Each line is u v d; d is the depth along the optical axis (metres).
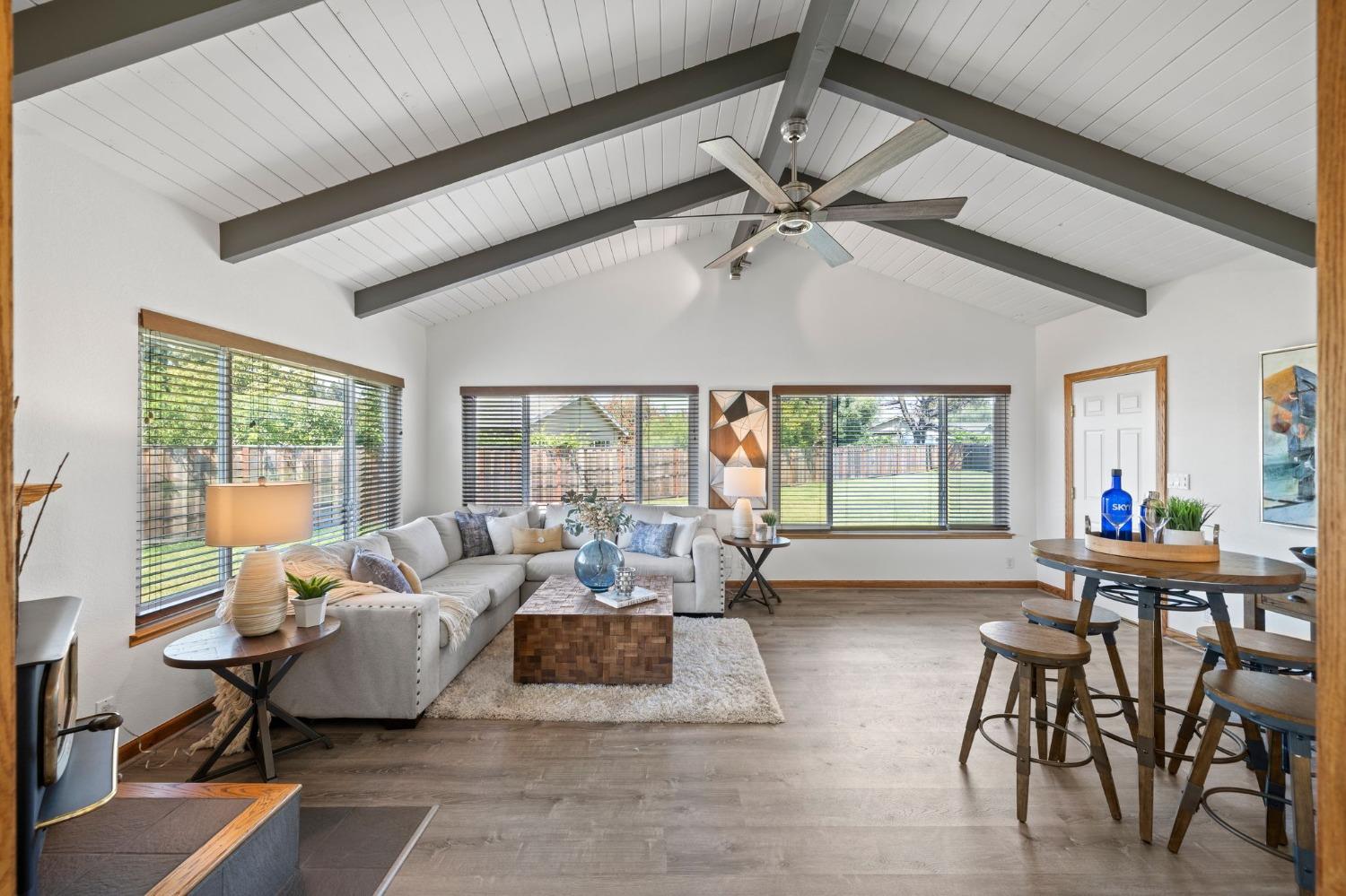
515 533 5.21
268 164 2.82
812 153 4.17
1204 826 2.14
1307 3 2.16
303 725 2.63
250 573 2.44
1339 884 0.56
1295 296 3.41
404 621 2.82
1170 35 2.43
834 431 5.82
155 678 2.73
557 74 2.86
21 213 2.20
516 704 3.06
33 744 1.22
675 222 2.92
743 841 2.05
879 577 5.70
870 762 2.55
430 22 2.34
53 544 2.30
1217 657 2.34
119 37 1.82
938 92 3.10
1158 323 4.30
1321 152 0.58
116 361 2.55
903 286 5.75
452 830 2.10
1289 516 3.41
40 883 1.39
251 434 3.44
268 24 2.13
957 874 1.90
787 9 2.91
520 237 4.48
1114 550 2.30
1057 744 2.56
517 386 5.74
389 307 4.49
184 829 1.62
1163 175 3.10
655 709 3.01
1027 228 4.14
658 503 5.76
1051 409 5.50
